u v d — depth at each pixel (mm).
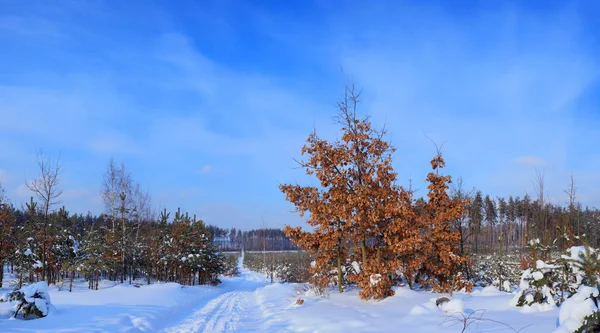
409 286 15922
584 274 8734
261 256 84812
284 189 15320
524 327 7730
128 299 16656
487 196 47844
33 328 9547
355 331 9109
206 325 12422
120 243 28703
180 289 24109
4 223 23734
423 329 8523
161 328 11875
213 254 42375
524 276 10289
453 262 15641
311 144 15367
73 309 12852
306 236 15180
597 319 6293
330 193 15000
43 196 23547
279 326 11180
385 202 14586
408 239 13859
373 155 15297
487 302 11289
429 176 15805
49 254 26016
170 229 36594
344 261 17312
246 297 24406
